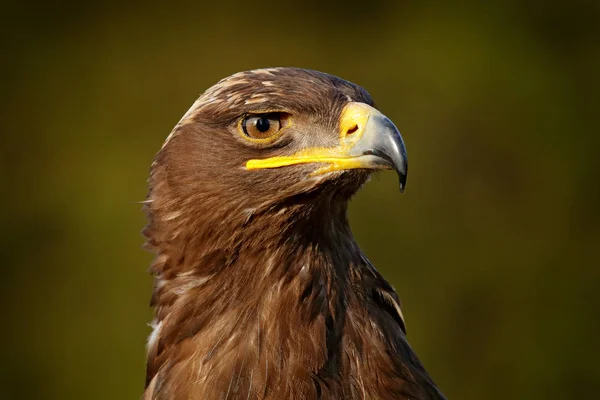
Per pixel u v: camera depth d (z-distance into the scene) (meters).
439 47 14.44
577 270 13.99
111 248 13.45
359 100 5.81
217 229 5.64
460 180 14.11
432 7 14.66
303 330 5.53
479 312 13.80
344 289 5.68
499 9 14.62
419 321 13.59
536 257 13.96
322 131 5.62
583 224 14.14
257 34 14.73
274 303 5.55
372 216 13.68
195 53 14.62
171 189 5.79
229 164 5.64
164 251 5.80
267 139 5.64
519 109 14.30
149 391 5.68
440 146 14.18
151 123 14.30
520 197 14.16
